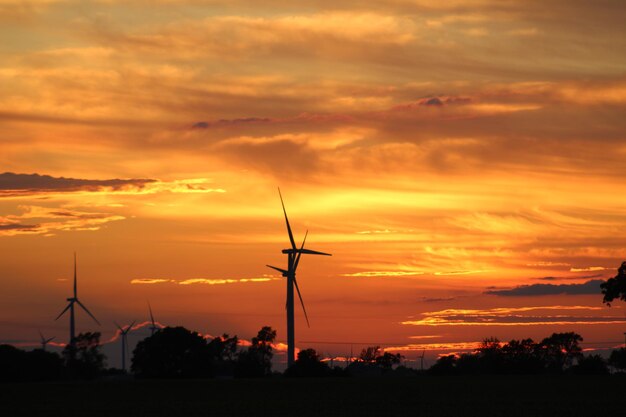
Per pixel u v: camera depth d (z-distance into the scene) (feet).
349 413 335.47
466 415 319.88
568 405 351.67
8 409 377.30
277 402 397.39
